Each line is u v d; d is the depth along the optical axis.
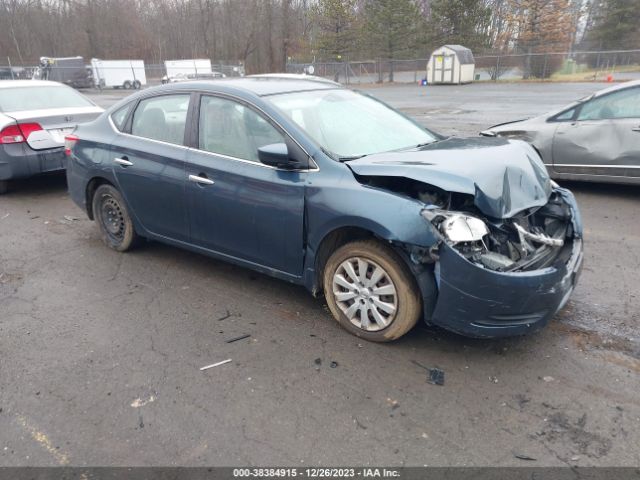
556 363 3.22
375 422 2.76
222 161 3.96
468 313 3.04
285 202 3.57
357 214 3.19
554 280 3.03
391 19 44.03
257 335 3.65
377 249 3.26
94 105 8.40
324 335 3.62
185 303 4.16
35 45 62.22
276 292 4.31
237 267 4.85
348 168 3.39
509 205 3.16
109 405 2.95
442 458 2.51
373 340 3.48
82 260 5.12
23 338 3.69
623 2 48.12
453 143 4.00
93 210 5.32
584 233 5.58
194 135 4.18
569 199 3.83
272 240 3.75
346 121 4.07
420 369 3.20
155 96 4.57
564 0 44.38
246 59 55.53
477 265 2.93
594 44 48.84
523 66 36.59
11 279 4.72
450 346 3.43
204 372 3.24
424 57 46.97
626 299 4.02
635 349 3.35
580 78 33.78
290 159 3.57
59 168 7.54
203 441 2.66
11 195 7.78
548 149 7.11
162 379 3.18
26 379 3.21
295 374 3.19
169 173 4.29
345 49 45.97
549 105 18.30
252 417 2.82
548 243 3.37
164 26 63.62
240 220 3.88
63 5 61.84
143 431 2.74
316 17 46.09
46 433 2.75
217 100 4.09
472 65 36.53
